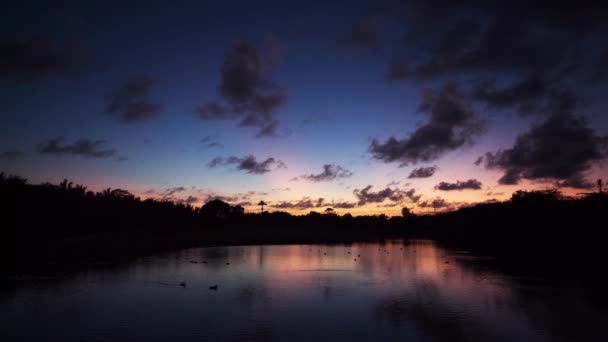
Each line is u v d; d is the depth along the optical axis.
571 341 18.72
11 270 41.16
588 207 58.94
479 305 26.00
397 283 35.28
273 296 29.00
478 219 97.19
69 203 78.06
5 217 58.12
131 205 103.56
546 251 63.59
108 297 28.06
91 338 18.84
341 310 24.62
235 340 18.69
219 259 56.88
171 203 127.38
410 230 169.75
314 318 22.69
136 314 23.31
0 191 58.44
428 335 19.59
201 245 92.25
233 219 167.38
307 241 114.94
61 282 33.97
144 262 50.50
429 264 50.62
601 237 53.03
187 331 20.02
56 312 23.62
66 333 19.59
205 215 153.75
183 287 32.31
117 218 94.25
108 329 20.28
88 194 89.94
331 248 84.31
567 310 24.48
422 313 23.92
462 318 22.72
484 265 48.75
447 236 124.75
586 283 34.72
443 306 25.78
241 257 60.56
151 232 102.06
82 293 29.34
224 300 27.41
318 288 32.59
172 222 119.50
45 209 68.19
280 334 19.69
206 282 35.16
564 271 42.41
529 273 41.16
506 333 19.92
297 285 34.00
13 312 23.58
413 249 79.31
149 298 27.86
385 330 20.41
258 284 34.34
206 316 22.97
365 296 29.11
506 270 43.69
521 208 74.56
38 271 40.72
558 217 63.41
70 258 53.88
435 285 34.06
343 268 46.56
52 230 69.62
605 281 35.91
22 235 60.69
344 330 20.38
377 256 62.75
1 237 57.84
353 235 155.50
